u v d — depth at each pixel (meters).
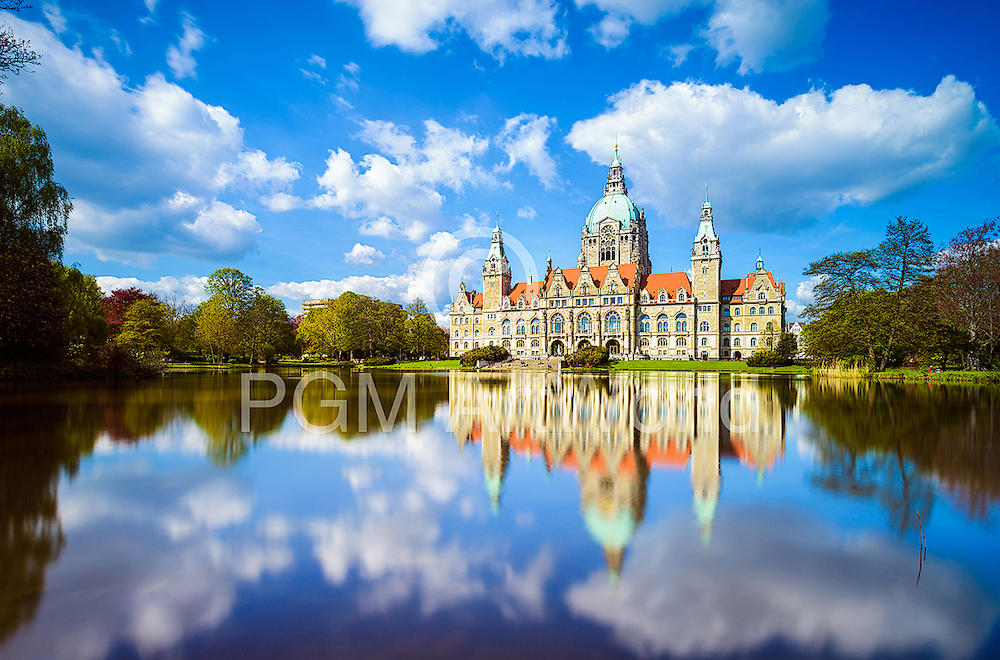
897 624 6.36
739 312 130.62
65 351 46.41
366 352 116.50
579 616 6.46
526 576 7.59
